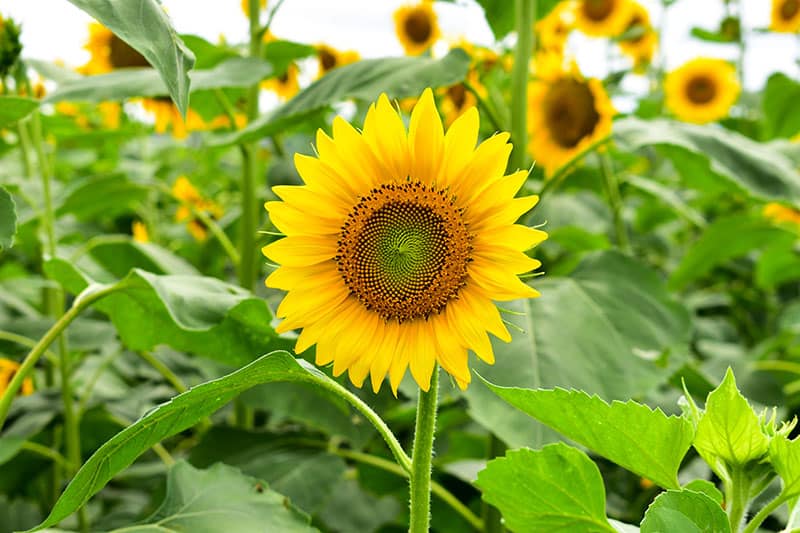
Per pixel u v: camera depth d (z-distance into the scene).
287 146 1.86
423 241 0.92
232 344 1.20
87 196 1.66
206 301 1.14
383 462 1.39
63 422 1.54
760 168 1.41
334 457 1.37
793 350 1.85
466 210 0.92
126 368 1.69
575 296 1.35
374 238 0.93
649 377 1.29
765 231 1.82
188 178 2.23
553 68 1.71
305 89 1.36
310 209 0.93
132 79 1.36
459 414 1.59
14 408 1.50
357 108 1.84
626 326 1.33
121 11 0.86
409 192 0.93
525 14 1.44
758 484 0.86
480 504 1.52
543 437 1.20
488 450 1.38
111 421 1.60
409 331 0.93
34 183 1.82
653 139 1.39
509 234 0.90
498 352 1.27
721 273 2.37
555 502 0.91
